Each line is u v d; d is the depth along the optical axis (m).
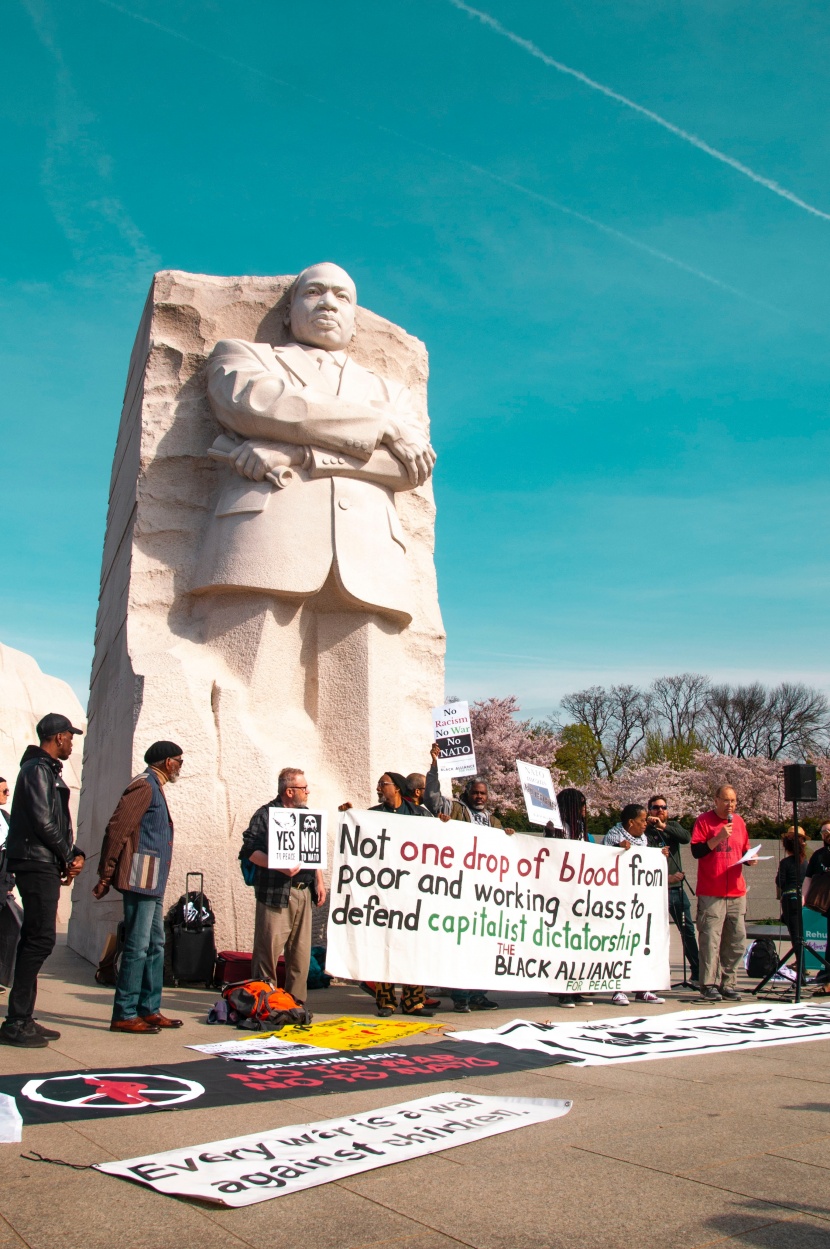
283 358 10.06
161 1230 3.02
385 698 10.05
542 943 7.66
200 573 9.68
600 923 7.95
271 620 9.54
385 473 9.96
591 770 50.00
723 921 8.70
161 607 9.77
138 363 11.52
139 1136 3.90
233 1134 3.94
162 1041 5.92
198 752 8.97
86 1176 3.46
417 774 8.11
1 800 8.38
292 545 9.45
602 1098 4.70
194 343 10.46
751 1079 5.23
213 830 8.85
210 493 10.20
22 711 26.09
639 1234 3.05
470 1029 6.57
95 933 10.47
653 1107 4.56
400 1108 4.32
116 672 10.30
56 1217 3.10
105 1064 5.19
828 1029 6.95
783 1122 4.35
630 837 8.55
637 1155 3.81
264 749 9.16
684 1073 5.36
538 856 7.75
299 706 9.87
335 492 9.71
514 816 26.33
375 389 10.42
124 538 10.99
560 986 7.70
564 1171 3.60
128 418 12.16
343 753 9.78
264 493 9.56
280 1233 3.01
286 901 6.93
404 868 7.16
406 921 7.12
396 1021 6.88
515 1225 3.10
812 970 10.91
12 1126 3.95
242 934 8.78
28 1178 3.43
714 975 8.62
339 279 10.50
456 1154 3.77
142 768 8.77
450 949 7.24
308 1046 5.77
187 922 8.25
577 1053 5.80
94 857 11.07
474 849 7.41
